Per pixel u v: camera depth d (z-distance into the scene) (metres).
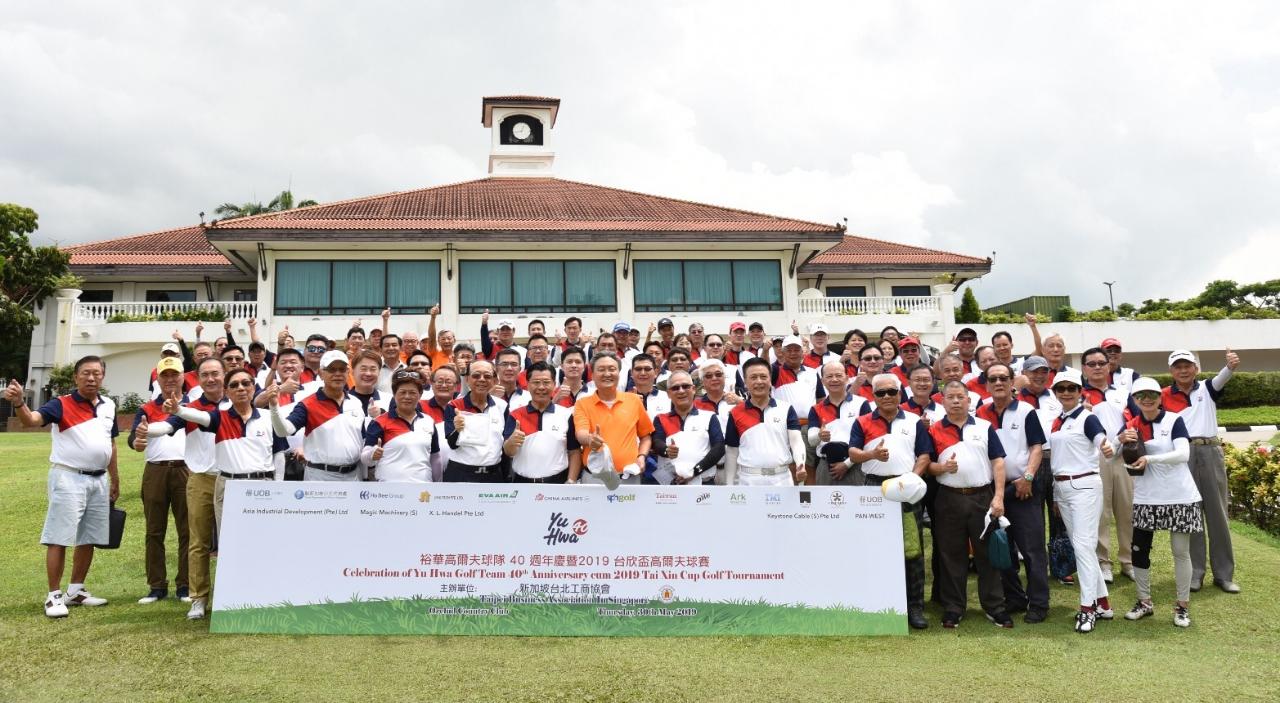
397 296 21.47
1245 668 4.73
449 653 4.84
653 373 6.49
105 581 6.45
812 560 5.39
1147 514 5.71
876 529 5.45
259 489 5.25
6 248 22.20
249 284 25.09
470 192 26.17
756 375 5.78
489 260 22.00
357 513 5.26
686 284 22.83
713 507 5.41
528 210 23.55
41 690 4.16
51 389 21.55
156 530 5.99
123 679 4.33
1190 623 5.59
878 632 5.33
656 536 5.36
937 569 6.14
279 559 5.19
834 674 4.57
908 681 4.48
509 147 28.78
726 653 4.93
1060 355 7.51
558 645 5.04
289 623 5.14
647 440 5.75
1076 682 4.48
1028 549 5.75
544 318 22.00
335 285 21.22
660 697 4.21
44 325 24.36
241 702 4.04
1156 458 5.63
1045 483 6.58
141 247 25.41
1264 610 5.84
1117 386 7.45
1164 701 4.23
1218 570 6.37
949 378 6.55
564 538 5.32
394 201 24.02
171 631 5.15
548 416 5.83
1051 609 5.96
